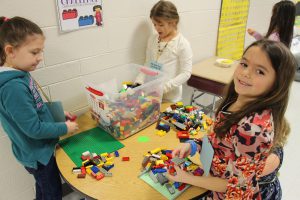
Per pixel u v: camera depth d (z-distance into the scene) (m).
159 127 1.40
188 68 1.80
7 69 1.00
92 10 1.50
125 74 1.71
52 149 1.20
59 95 1.53
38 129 1.06
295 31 3.81
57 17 1.37
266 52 0.81
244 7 2.74
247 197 0.82
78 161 1.16
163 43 1.78
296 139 2.48
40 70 1.41
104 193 0.99
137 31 1.80
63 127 1.16
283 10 2.10
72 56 1.51
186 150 1.11
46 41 1.37
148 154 1.19
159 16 1.64
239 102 0.95
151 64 1.71
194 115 1.49
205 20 2.33
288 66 0.82
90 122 1.49
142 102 1.35
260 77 0.83
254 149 0.80
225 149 0.95
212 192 1.06
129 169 1.11
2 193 1.53
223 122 0.95
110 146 1.27
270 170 1.00
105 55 1.67
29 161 1.16
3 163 1.47
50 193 1.27
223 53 2.73
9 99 0.98
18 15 1.24
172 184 1.03
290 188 1.91
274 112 0.86
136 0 1.71
